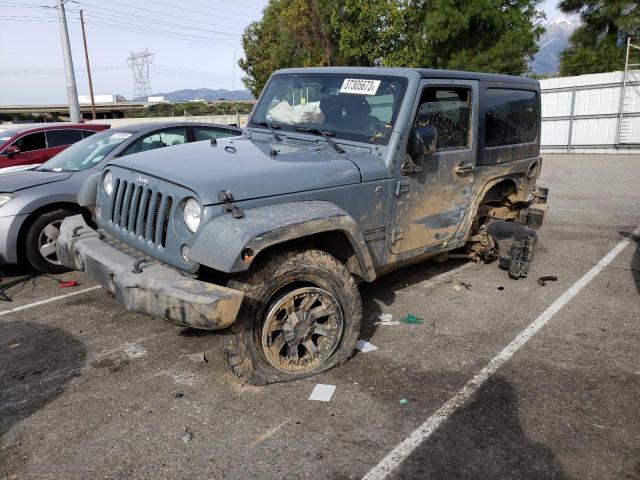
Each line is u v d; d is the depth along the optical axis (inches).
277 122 174.4
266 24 1312.7
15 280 217.3
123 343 157.1
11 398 127.6
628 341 154.2
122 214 139.3
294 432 111.9
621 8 883.4
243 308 118.0
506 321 169.8
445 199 169.3
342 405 121.4
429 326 165.9
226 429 113.3
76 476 99.7
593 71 911.0
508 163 200.2
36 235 216.1
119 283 118.7
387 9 821.9
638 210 350.0
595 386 129.3
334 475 98.8
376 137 149.9
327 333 132.3
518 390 127.6
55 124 380.2
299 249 125.9
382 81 155.9
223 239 109.5
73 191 221.6
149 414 119.5
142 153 153.1
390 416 117.1
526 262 209.8
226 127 289.9
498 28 770.2
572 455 104.0
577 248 257.0
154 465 102.3
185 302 108.0
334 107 162.7
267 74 1342.3
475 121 175.9
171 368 140.9
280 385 130.0
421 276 215.9
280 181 125.7
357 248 131.3
